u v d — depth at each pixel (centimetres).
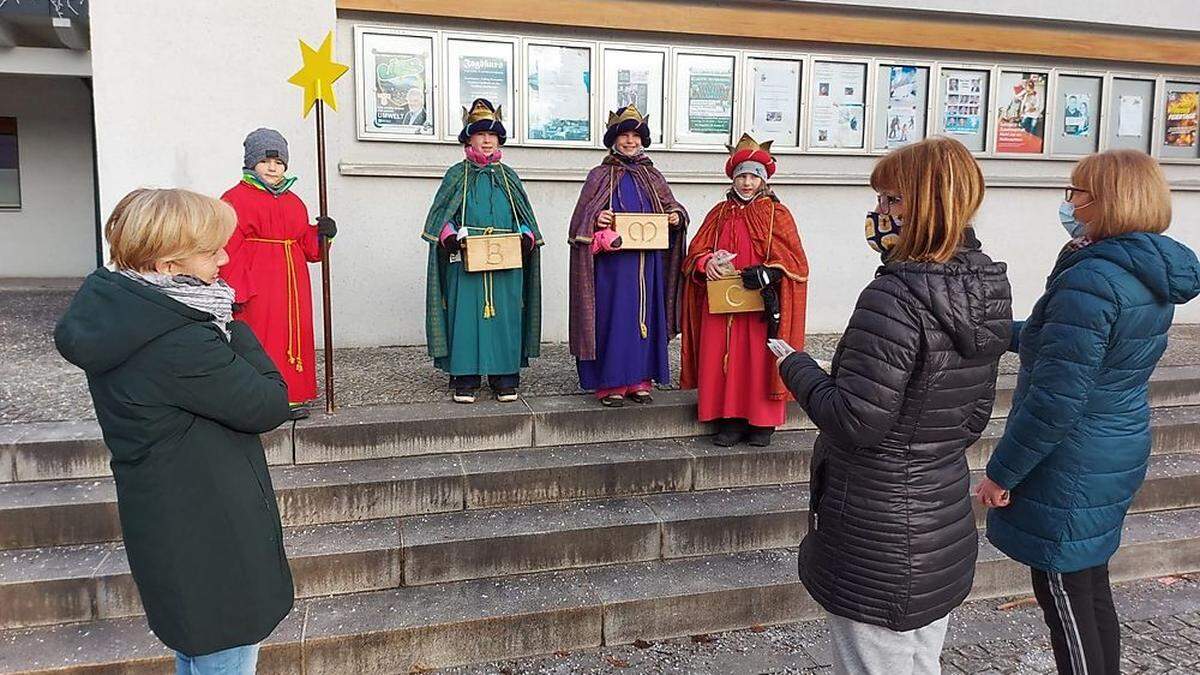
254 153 399
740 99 636
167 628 208
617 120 439
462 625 319
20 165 1154
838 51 649
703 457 409
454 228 427
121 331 193
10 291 989
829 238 665
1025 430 243
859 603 215
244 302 394
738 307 410
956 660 333
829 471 224
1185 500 441
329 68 411
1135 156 250
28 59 929
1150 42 704
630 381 432
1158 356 256
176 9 540
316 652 307
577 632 332
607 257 431
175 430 202
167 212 202
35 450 358
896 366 202
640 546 369
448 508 377
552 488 390
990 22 667
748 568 366
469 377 436
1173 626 360
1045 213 700
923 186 205
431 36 574
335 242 575
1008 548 269
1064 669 262
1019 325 305
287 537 349
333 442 389
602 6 593
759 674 319
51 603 313
